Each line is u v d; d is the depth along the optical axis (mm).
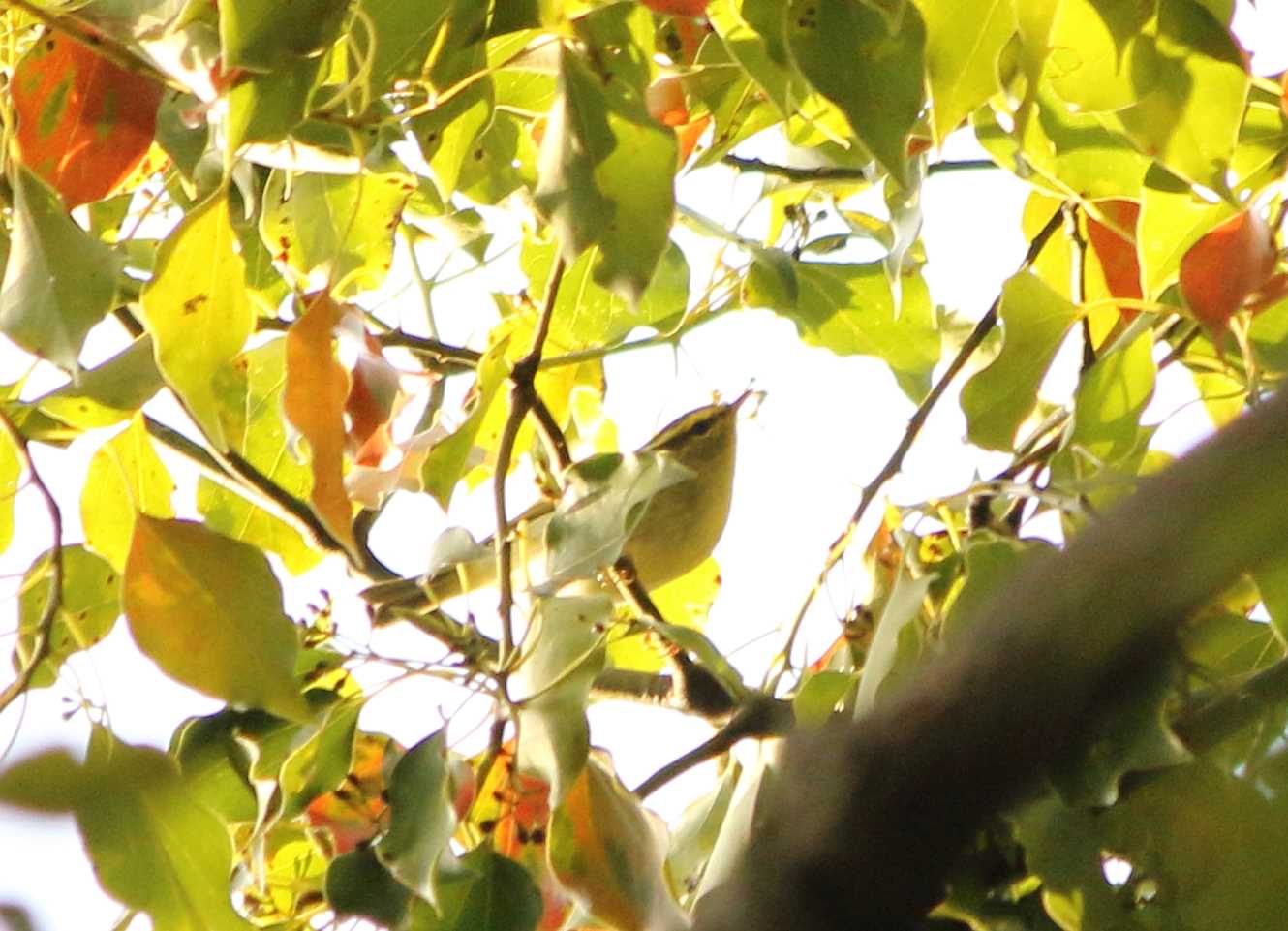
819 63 4523
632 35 5199
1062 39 4840
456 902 5191
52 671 6312
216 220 4668
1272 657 5207
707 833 6051
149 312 4668
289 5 4371
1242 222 5078
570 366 7445
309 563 7301
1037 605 2230
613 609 5098
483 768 5348
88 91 5316
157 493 5863
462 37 4902
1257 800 2996
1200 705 4617
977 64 4492
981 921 4949
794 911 2559
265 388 7426
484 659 5418
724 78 6516
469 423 5836
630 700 7020
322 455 4727
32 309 4848
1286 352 6234
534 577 6152
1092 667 2182
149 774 4672
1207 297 5066
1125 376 5680
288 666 4848
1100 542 2152
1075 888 4621
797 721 5074
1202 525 2029
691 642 5742
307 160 5840
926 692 2439
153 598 4832
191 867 4723
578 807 5160
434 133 5613
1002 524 5820
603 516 5172
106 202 7340
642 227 4812
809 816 2596
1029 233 7246
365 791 5852
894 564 6508
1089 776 4262
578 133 4844
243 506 7250
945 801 2395
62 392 5371
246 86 4641
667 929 5004
